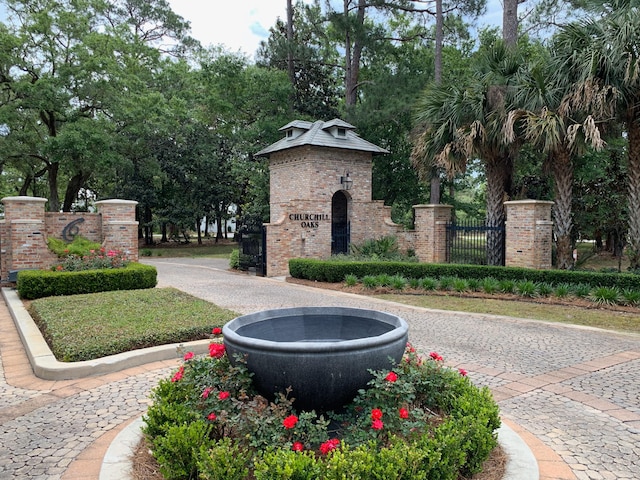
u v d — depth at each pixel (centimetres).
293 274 1532
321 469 261
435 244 1573
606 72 1021
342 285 1322
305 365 304
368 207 1831
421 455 269
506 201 1336
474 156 1298
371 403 314
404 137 2308
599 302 995
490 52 1287
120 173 2856
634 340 737
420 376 365
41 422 416
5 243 1222
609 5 1101
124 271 1098
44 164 2605
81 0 2245
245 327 398
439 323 866
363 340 316
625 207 1452
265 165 2425
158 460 291
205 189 3048
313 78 2602
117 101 2220
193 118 2852
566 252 1221
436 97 1338
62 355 565
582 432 402
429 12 2236
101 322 691
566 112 1077
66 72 2048
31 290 990
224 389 333
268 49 2427
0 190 2945
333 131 1747
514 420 428
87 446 368
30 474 322
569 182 1212
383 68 2422
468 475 308
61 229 1322
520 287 1115
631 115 1092
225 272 1770
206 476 260
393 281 1251
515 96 1179
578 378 553
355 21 2205
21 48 2042
